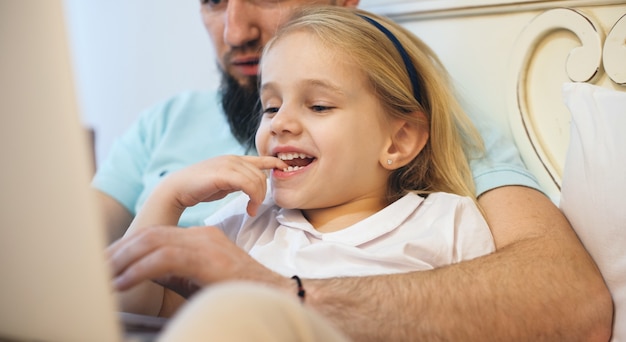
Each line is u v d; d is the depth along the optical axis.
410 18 1.52
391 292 0.88
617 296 1.00
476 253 1.05
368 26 1.22
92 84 2.37
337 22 1.19
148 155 1.67
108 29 2.30
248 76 1.46
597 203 1.03
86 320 0.63
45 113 0.60
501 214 1.13
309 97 1.12
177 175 1.13
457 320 0.88
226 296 0.57
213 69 2.06
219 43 1.49
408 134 1.22
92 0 2.29
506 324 0.90
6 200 0.62
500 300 0.91
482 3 1.36
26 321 0.65
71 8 2.29
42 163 0.61
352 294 0.87
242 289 0.59
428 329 0.86
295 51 1.14
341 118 1.11
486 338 0.89
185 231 0.84
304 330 0.60
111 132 2.39
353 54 1.14
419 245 1.03
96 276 0.61
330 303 0.86
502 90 1.35
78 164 0.61
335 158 1.10
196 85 2.12
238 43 1.42
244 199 1.23
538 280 0.94
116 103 2.35
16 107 0.61
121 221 1.62
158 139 1.66
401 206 1.12
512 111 1.32
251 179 1.10
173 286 0.88
